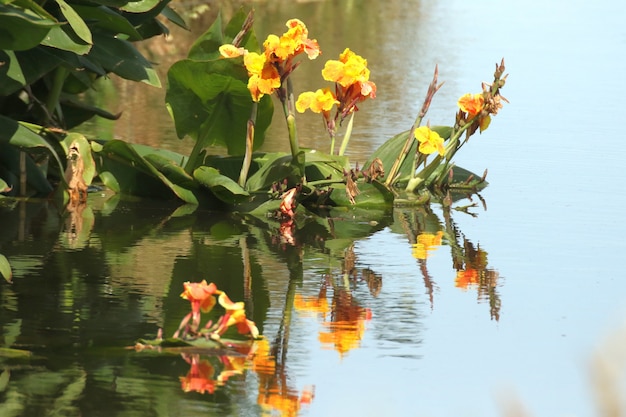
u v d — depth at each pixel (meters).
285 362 5.41
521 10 34.47
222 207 9.30
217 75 9.00
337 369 5.31
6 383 5.03
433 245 8.06
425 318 6.20
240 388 5.03
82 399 4.84
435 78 9.78
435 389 5.05
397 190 10.12
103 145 9.77
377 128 13.26
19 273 6.93
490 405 4.85
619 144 12.48
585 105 15.66
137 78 9.42
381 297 6.63
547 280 7.05
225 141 9.71
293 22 8.81
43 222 8.47
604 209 9.25
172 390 4.98
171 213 9.01
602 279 7.06
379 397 4.93
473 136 12.97
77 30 8.48
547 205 9.45
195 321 5.62
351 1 35.50
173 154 9.91
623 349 3.51
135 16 9.95
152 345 5.60
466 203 9.62
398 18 30.81
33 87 10.25
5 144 9.39
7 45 8.34
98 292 6.56
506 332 5.93
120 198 9.52
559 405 4.86
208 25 25.17
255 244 8.00
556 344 5.72
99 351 5.51
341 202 9.52
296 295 6.64
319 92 9.34
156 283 6.81
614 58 21.92
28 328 5.84
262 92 8.80
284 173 9.12
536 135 13.09
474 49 23.36
